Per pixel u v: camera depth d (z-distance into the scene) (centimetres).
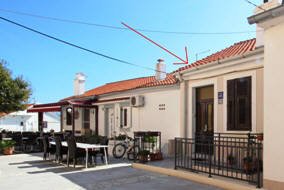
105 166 965
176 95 1131
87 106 1612
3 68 1518
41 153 1392
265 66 557
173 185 668
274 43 543
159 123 1196
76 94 1894
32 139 1534
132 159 1112
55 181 732
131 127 1358
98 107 1641
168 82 1184
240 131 793
